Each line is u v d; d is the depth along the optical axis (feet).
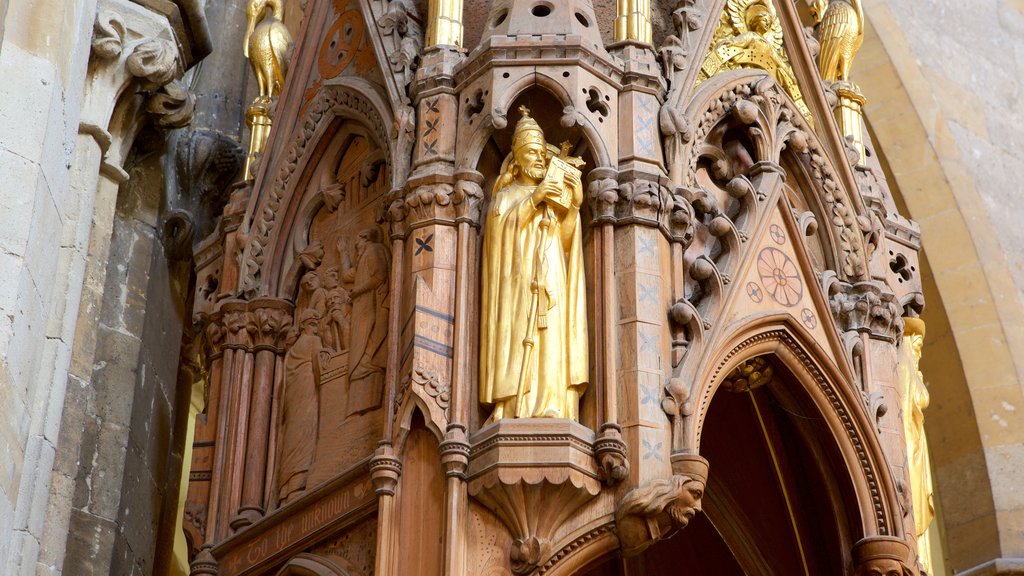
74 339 27.09
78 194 26.84
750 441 28.50
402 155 25.64
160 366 30.68
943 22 44.04
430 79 25.79
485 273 24.25
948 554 39.06
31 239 22.21
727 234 25.98
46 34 23.40
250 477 26.48
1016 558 37.86
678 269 25.04
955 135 42.29
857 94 30.09
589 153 24.99
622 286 24.16
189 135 32.78
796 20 28.84
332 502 24.75
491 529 22.80
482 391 23.45
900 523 26.66
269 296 27.68
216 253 29.40
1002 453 39.04
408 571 22.86
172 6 29.68
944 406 39.91
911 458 28.30
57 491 25.90
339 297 26.81
